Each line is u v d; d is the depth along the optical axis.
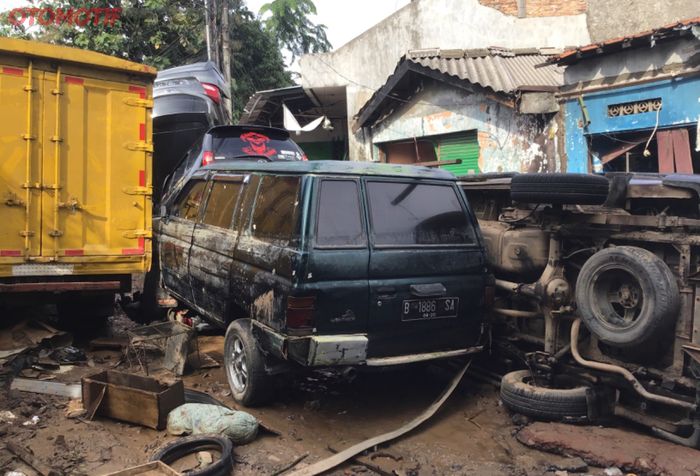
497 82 10.61
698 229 3.63
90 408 4.21
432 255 4.37
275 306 4.01
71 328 6.25
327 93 15.95
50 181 5.27
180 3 17.48
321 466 3.52
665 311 3.53
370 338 4.11
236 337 4.62
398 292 4.18
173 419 3.95
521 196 4.32
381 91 12.68
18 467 3.43
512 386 4.29
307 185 4.09
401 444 3.98
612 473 3.49
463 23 14.83
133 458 3.61
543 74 11.34
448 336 4.47
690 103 8.36
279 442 3.96
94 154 5.46
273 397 4.62
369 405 4.70
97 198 5.49
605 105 9.34
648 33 8.31
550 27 14.50
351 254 4.02
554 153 10.08
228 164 5.63
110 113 5.51
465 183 5.52
